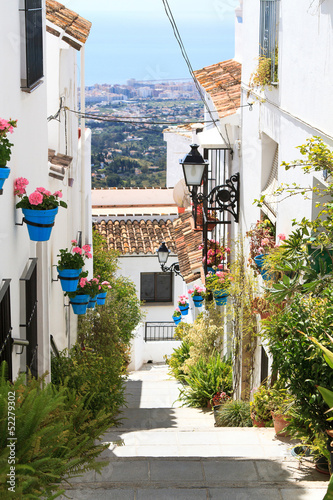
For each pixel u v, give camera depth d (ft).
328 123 17.10
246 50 31.55
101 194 64.75
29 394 11.78
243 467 17.61
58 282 27.73
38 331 20.99
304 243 17.54
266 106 26.48
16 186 16.33
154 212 62.23
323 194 17.52
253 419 26.11
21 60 17.74
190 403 35.06
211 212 40.37
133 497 14.93
